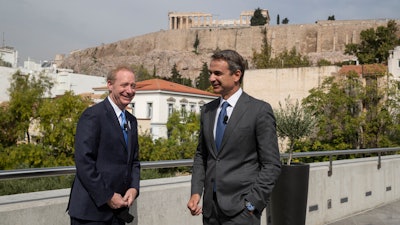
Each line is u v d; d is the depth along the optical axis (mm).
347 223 7098
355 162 8070
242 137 3451
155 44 177000
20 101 36781
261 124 3465
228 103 3561
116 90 3557
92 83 73875
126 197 3494
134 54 180625
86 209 3307
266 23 172000
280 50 151125
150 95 57000
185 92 60000
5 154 31641
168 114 57469
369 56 76500
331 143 37781
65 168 4117
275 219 5469
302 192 5367
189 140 43438
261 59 88875
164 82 62906
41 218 3781
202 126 3730
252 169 3498
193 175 3789
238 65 3521
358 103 40000
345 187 7551
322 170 6953
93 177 3234
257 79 48656
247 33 157500
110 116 3482
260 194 3344
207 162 3648
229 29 161500
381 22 140125
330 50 144375
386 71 43625
